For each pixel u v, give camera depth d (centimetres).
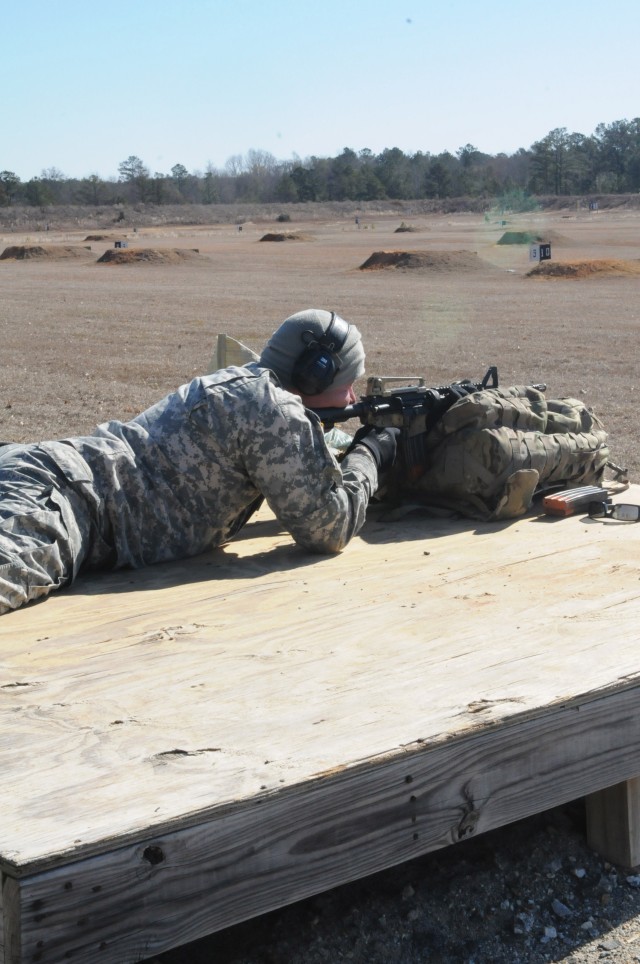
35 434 959
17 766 199
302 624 276
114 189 13475
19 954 168
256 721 218
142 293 2780
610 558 330
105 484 312
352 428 952
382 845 204
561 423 397
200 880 184
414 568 325
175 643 264
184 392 324
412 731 211
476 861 263
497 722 216
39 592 295
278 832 191
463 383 384
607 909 248
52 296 2725
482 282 2986
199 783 191
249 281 3181
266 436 312
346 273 3478
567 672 241
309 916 242
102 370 1408
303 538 329
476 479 369
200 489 321
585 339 1677
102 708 225
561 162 13100
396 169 14538
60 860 169
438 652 255
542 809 228
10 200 11850
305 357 343
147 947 179
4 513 291
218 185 15100
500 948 235
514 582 308
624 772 242
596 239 5269
